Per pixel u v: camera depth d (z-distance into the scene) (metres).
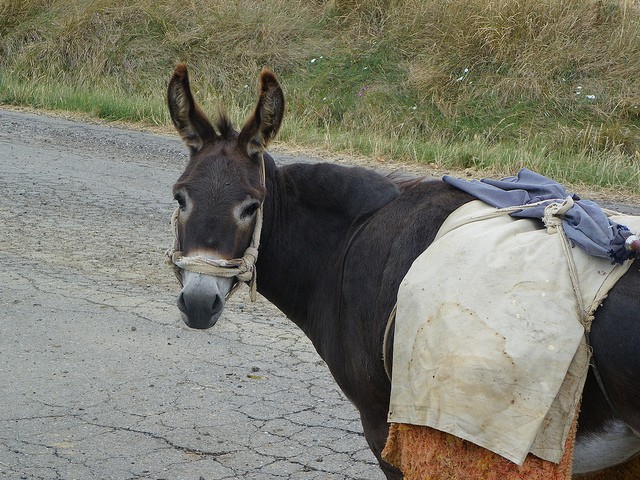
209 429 7.30
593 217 4.32
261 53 25.92
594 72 22.42
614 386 4.01
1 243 12.16
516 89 22.16
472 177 17.33
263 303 10.32
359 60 24.86
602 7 23.59
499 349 4.05
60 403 7.66
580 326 4.05
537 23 23.52
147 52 27.08
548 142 20.23
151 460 6.77
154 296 10.30
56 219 13.48
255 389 8.05
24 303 9.95
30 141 19.69
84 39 28.06
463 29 24.00
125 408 7.61
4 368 8.34
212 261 4.89
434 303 4.29
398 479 5.06
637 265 4.10
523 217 4.58
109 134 20.73
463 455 4.13
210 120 5.57
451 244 4.45
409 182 5.42
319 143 19.97
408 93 23.22
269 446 7.05
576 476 4.91
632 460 4.75
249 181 5.11
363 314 4.91
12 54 28.88
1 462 6.68
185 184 5.09
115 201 14.69
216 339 9.16
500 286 4.21
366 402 5.05
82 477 6.49
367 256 4.98
